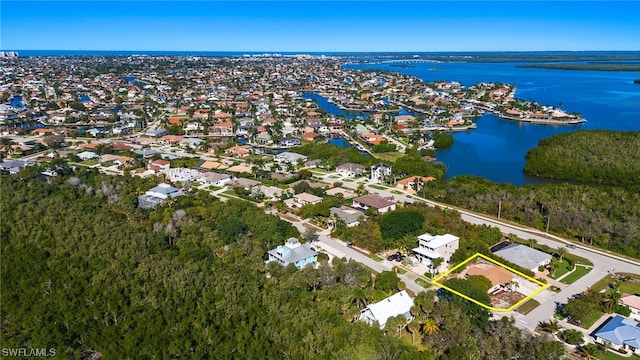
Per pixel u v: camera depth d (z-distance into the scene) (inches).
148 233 5369.1
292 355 3553.2
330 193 7485.2
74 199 6491.1
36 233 5093.5
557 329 3909.9
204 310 4010.8
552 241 5792.3
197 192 7539.4
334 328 3779.5
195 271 4571.9
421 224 5728.3
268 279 4616.1
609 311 4170.8
